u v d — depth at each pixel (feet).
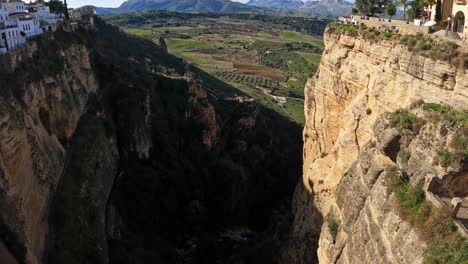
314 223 149.48
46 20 231.30
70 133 184.34
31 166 136.87
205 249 230.27
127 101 247.70
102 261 152.15
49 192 147.64
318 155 162.61
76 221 151.64
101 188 183.42
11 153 121.29
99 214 169.68
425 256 67.62
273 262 173.88
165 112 293.64
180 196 255.29
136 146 242.58
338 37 146.41
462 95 86.63
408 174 85.66
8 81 139.23
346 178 112.68
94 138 196.44
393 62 109.60
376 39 120.67
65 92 186.60
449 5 130.62
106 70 263.29
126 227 202.39
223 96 384.88
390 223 79.97
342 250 104.32
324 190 148.97
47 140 158.71
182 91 314.14
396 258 74.69
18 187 122.72
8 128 121.90
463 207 69.97
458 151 77.82
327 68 152.87
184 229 246.68
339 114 146.41
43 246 132.26
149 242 208.13
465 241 65.36
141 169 235.40
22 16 196.65
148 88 282.77
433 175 76.95
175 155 275.59
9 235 108.99
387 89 111.86
